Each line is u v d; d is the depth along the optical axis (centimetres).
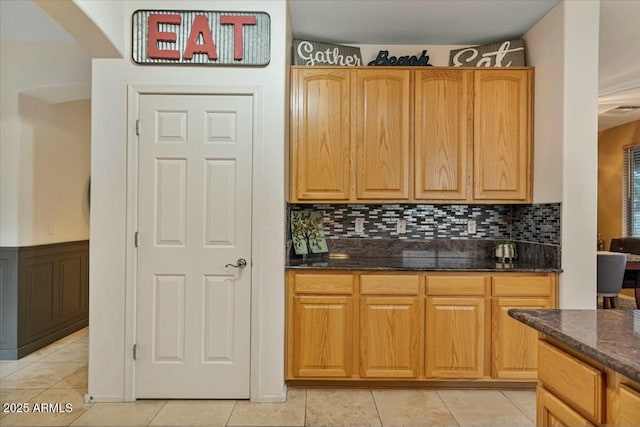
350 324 287
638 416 102
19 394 284
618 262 443
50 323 399
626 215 629
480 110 315
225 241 275
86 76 356
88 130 459
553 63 295
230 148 275
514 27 322
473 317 288
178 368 275
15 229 359
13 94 360
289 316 285
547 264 303
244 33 274
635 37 334
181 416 253
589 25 284
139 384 274
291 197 311
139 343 274
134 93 272
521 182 316
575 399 126
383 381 291
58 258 411
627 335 126
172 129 274
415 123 315
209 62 273
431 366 287
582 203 286
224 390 275
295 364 286
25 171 369
